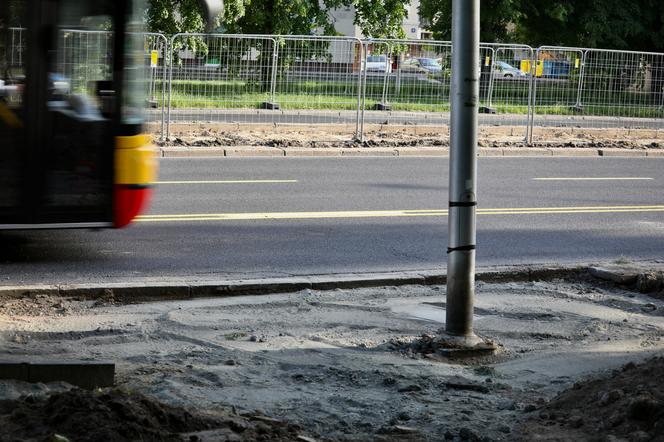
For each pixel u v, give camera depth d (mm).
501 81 46750
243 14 63250
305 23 71938
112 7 18656
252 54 41750
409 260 19453
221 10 18453
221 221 22891
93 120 18719
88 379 11039
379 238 21547
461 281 13805
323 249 20219
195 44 40531
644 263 19422
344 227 22688
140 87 19000
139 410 9305
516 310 16047
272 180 29859
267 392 11359
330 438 9836
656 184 32438
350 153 37906
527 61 45250
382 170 33281
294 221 23203
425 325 14898
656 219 25562
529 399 11383
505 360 13352
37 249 19297
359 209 25125
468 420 10500
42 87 18484
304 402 11000
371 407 10914
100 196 18859
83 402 9250
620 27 76875
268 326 14578
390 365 12727
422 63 45844
